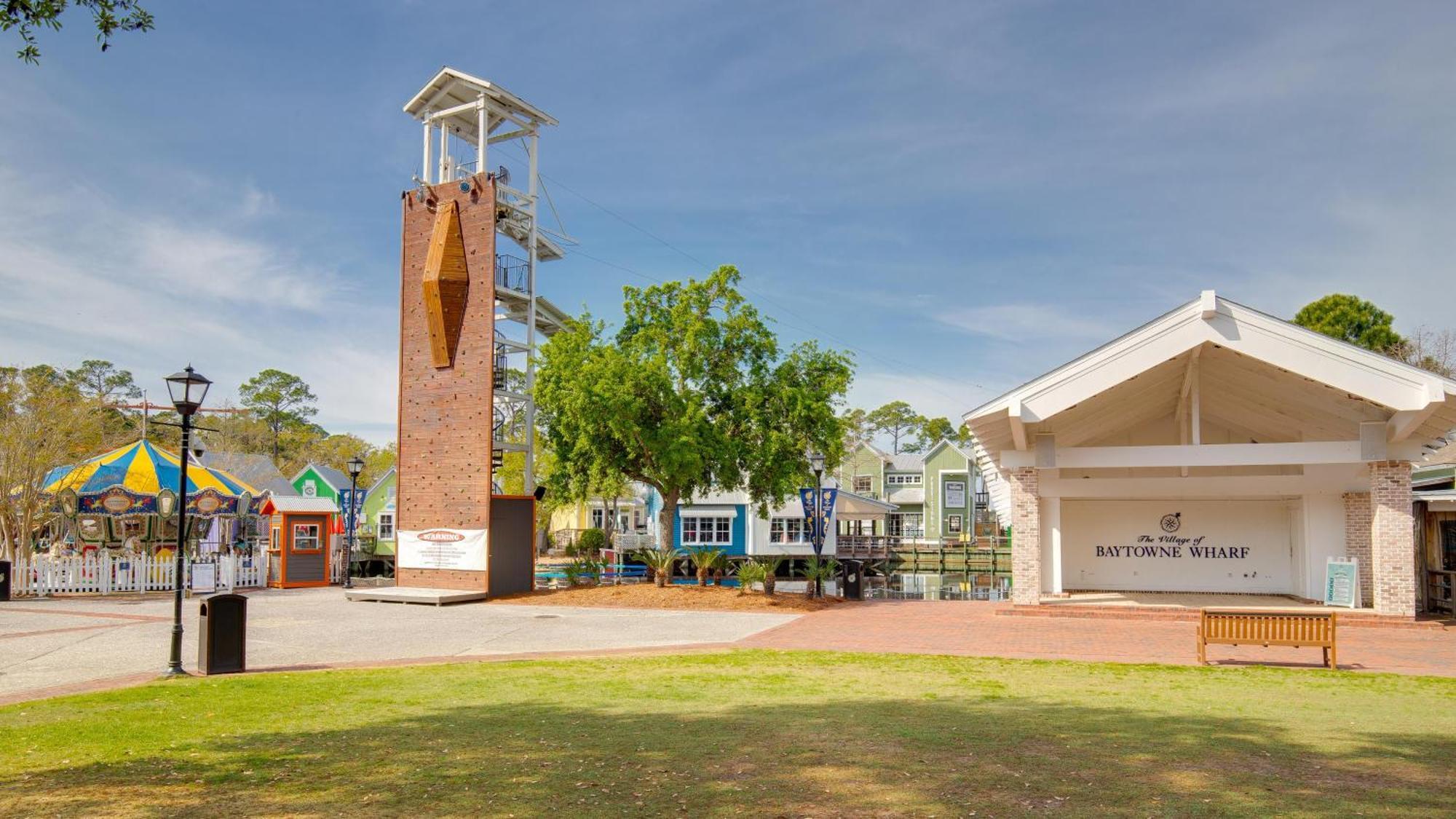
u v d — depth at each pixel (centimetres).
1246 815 568
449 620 2106
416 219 2917
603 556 4216
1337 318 5219
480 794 632
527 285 3181
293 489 5950
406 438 2864
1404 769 690
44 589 2641
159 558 2856
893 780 661
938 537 7444
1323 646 1355
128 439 5609
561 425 3095
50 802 618
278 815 585
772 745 784
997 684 1173
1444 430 1975
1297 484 2267
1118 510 2636
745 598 2497
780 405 3083
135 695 1079
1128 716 927
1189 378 2102
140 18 861
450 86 2953
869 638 1752
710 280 3136
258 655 1526
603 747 779
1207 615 1373
